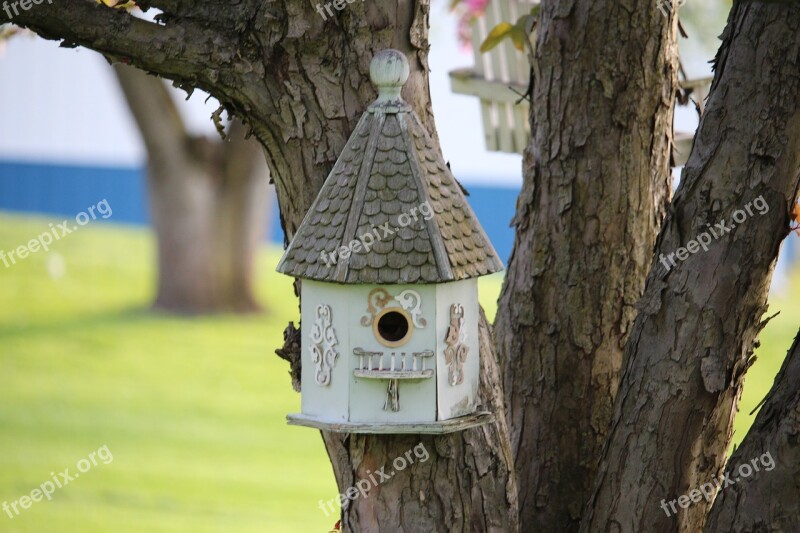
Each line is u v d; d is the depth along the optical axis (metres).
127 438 16.34
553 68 6.28
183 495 13.71
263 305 25.08
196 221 24.25
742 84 5.23
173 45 5.08
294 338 5.48
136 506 13.15
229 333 23.08
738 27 5.28
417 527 5.21
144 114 23.53
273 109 5.25
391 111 5.05
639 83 6.15
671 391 5.40
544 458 6.33
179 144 24.02
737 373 5.43
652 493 5.47
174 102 23.77
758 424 5.17
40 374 19.73
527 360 6.37
